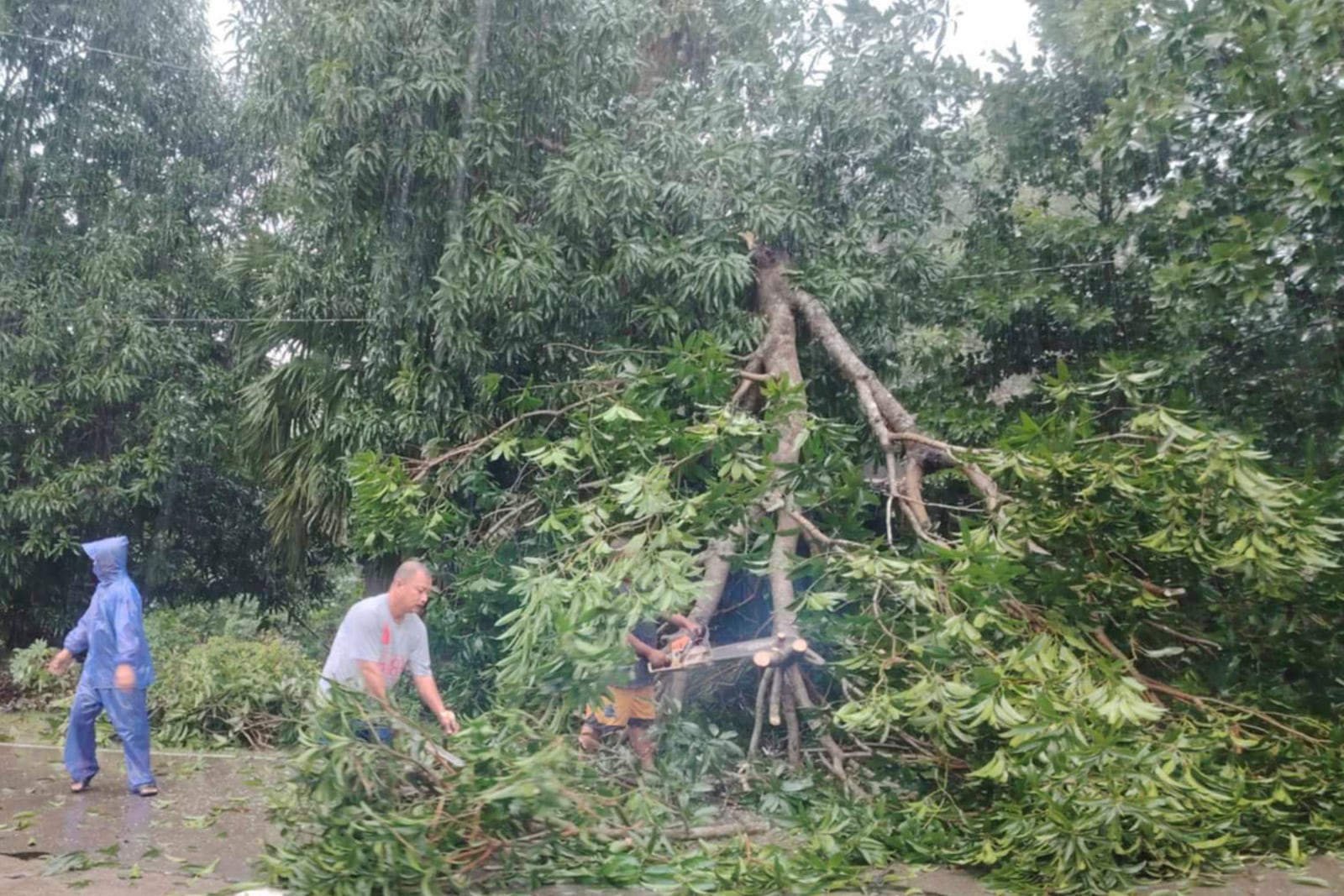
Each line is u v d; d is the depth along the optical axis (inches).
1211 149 369.1
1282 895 204.2
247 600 618.2
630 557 254.2
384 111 362.9
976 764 234.5
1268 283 315.9
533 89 380.2
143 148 527.8
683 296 364.5
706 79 439.2
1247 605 260.8
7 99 503.2
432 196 374.3
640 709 261.1
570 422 325.1
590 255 370.9
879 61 399.2
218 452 529.0
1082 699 220.8
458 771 196.2
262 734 337.4
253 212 555.5
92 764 275.9
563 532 277.9
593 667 222.7
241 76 537.6
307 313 418.0
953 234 444.1
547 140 389.4
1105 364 291.3
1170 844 209.3
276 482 457.4
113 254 494.3
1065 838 202.7
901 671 246.1
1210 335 353.7
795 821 230.2
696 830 230.7
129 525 522.6
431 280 380.5
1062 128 415.8
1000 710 215.9
